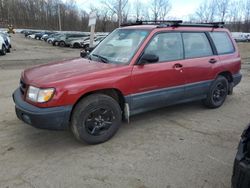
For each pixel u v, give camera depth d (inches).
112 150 168.4
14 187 132.6
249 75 440.8
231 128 204.8
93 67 175.5
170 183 137.4
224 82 246.1
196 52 221.0
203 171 148.0
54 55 820.6
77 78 161.6
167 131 196.9
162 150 169.3
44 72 172.1
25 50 1003.3
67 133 189.5
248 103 267.7
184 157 161.6
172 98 206.4
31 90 159.6
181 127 204.4
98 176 142.0
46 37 1727.4
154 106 198.8
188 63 210.5
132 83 180.4
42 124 155.5
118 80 173.9
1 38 747.4
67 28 3654.0
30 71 180.5
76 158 158.7
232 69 248.8
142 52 185.6
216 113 236.2
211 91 235.6
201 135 191.6
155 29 195.9
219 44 241.9
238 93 306.8
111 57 191.9
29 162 153.8
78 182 136.9
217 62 234.2
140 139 183.5
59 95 155.2
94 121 170.9
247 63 638.5
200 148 172.9
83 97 166.9
